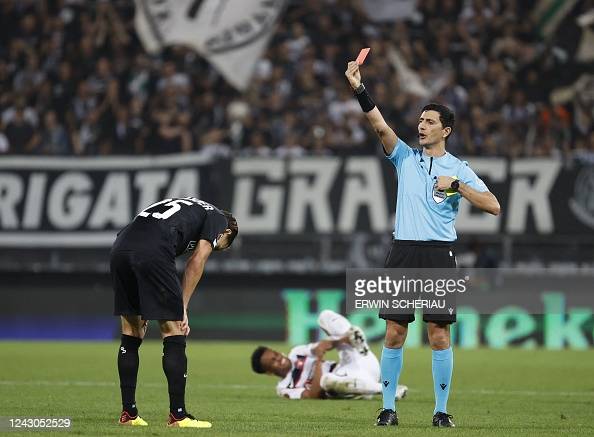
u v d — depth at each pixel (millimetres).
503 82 86750
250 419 29281
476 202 26250
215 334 72312
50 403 33094
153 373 47188
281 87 86188
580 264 72000
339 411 32156
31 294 72500
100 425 26094
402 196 27375
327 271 71812
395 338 27297
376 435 24859
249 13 88000
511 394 39969
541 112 85062
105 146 80938
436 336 27297
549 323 71000
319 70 87250
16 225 72750
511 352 65125
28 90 84500
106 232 72938
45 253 72750
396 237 27344
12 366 49625
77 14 88438
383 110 83438
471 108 84750
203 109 84062
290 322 72000
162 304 25078
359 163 72188
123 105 84000
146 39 87625
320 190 72188
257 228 72250
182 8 87938
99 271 72500
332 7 90688
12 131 81688
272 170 72312
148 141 81500
